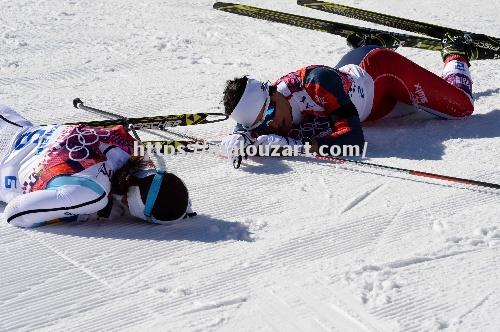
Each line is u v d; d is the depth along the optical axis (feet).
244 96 49.65
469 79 60.34
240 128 52.42
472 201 45.09
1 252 38.65
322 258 38.17
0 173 43.91
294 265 37.47
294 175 49.37
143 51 81.35
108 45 83.15
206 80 71.41
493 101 64.80
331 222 42.39
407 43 67.82
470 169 50.11
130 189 41.47
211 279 36.11
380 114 59.00
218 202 45.29
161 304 34.06
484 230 40.81
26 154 43.50
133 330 32.17
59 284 35.70
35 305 34.01
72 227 41.70
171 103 64.59
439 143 54.85
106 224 42.22
